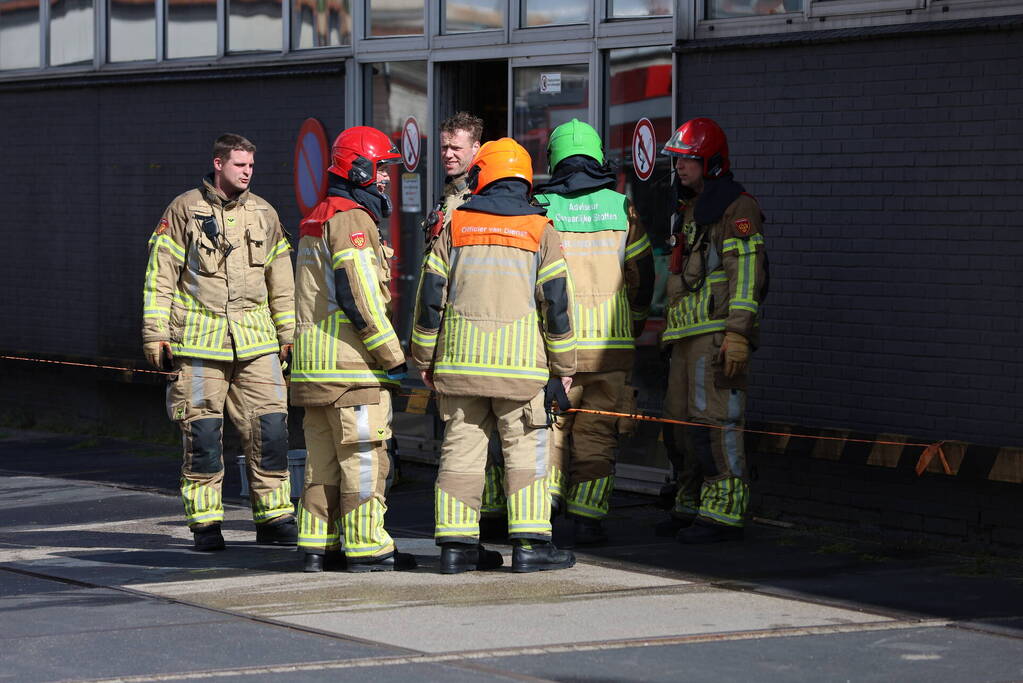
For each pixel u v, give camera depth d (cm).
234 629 1151
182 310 1521
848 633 1143
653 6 1817
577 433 1539
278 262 1576
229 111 2278
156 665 1044
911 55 1512
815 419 1605
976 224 1472
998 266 1458
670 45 1783
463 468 1380
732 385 1527
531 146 1964
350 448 1382
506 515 1563
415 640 1112
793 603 1250
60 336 2545
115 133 2434
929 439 1507
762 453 1659
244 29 2288
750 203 1506
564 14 1919
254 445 1556
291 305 1585
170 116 2353
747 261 1496
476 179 1380
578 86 1905
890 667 1042
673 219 1739
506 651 1077
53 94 2530
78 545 1568
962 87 1477
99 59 2477
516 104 1975
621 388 1547
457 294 1360
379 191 1388
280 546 1559
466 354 1351
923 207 1510
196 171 2325
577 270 1529
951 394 1495
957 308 1489
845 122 1567
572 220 1538
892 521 1545
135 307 2417
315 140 2161
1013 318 1448
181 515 1759
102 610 1229
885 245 1541
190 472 1523
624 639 1115
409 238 2123
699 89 1702
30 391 2611
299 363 1382
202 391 1522
